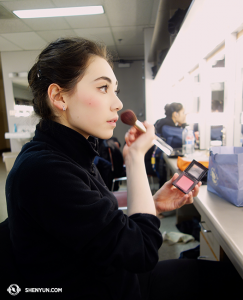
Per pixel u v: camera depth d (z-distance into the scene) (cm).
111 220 43
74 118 51
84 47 49
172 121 260
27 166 43
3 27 262
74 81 48
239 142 167
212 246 112
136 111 569
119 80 564
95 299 50
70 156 53
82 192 43
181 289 71
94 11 287
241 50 156
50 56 50
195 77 272
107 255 42
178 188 71
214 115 180
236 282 70
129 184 56
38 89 53
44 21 282
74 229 41
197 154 199
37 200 41
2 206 84
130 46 457
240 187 81
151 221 51
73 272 47
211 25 144
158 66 337
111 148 254
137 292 58
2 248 48
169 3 215
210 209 80
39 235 45
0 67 391
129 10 289
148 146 58
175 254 172
